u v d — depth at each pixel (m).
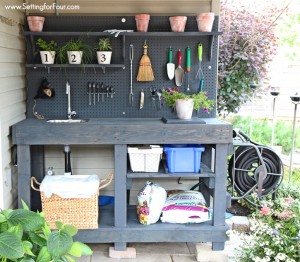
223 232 3.08
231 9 5.23
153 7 3.49
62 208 2.97
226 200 3.13
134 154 3.04
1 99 2.79
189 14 3.51
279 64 6.05
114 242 3.07
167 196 3.34
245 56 4.90
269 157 3.82
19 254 1.85
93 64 3.29
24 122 3.14
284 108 6.08
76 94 3.51
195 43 3.50
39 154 3.54
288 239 2.79
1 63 2.78
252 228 2.96
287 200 3.25
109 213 3.35
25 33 3.25
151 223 3.12
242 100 5.06
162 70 3.52
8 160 3.00
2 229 2.05
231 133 3.01
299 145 5.90
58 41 3.45
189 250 3.23
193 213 3.12
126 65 3.50
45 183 2.96
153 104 3.55
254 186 3.79
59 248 2.02
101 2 3.47
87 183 2.96
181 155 3.06
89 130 2.97
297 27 6.69
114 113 3.55
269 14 5.42
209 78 3.54
